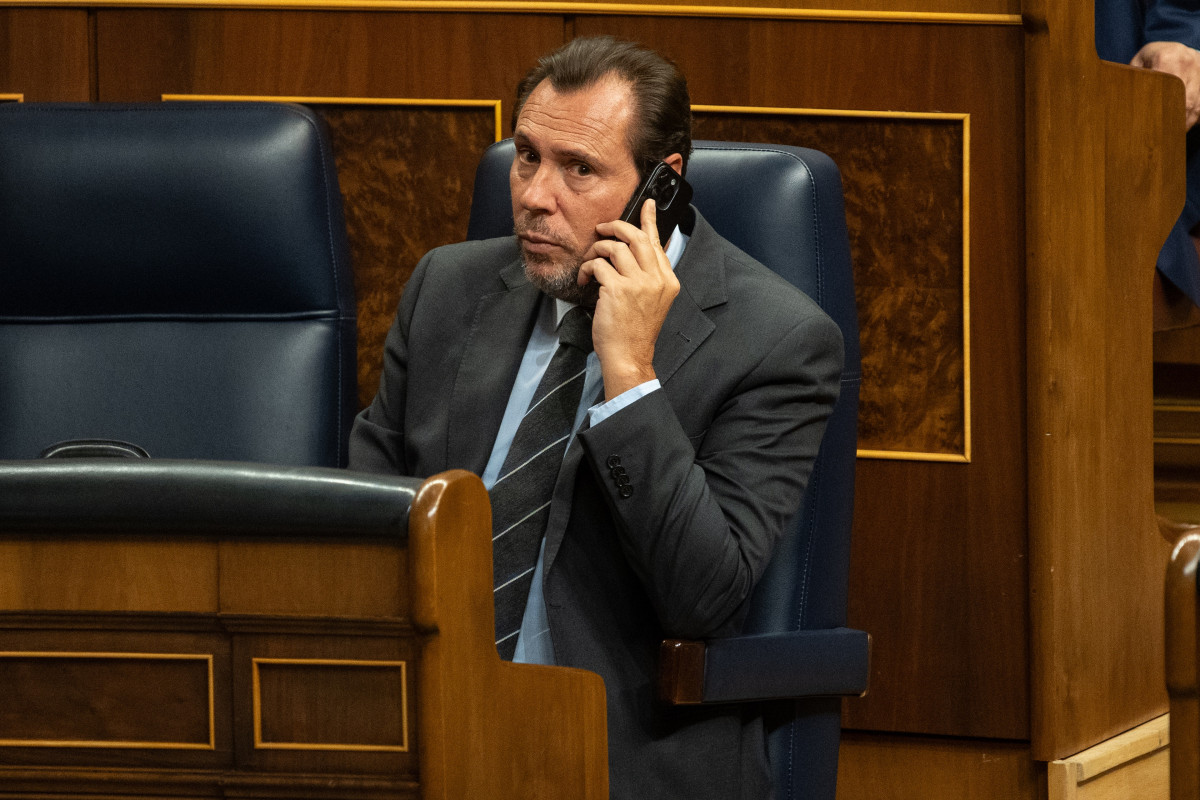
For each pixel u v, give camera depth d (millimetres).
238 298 6922
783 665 5332
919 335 7668
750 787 5461
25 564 3568
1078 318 7578
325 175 6887
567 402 5629
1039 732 7555
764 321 5535
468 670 3451
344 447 6887
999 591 7613
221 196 6809
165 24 8000
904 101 7535
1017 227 7480
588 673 3947
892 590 7770
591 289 5566
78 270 6957
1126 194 7934
